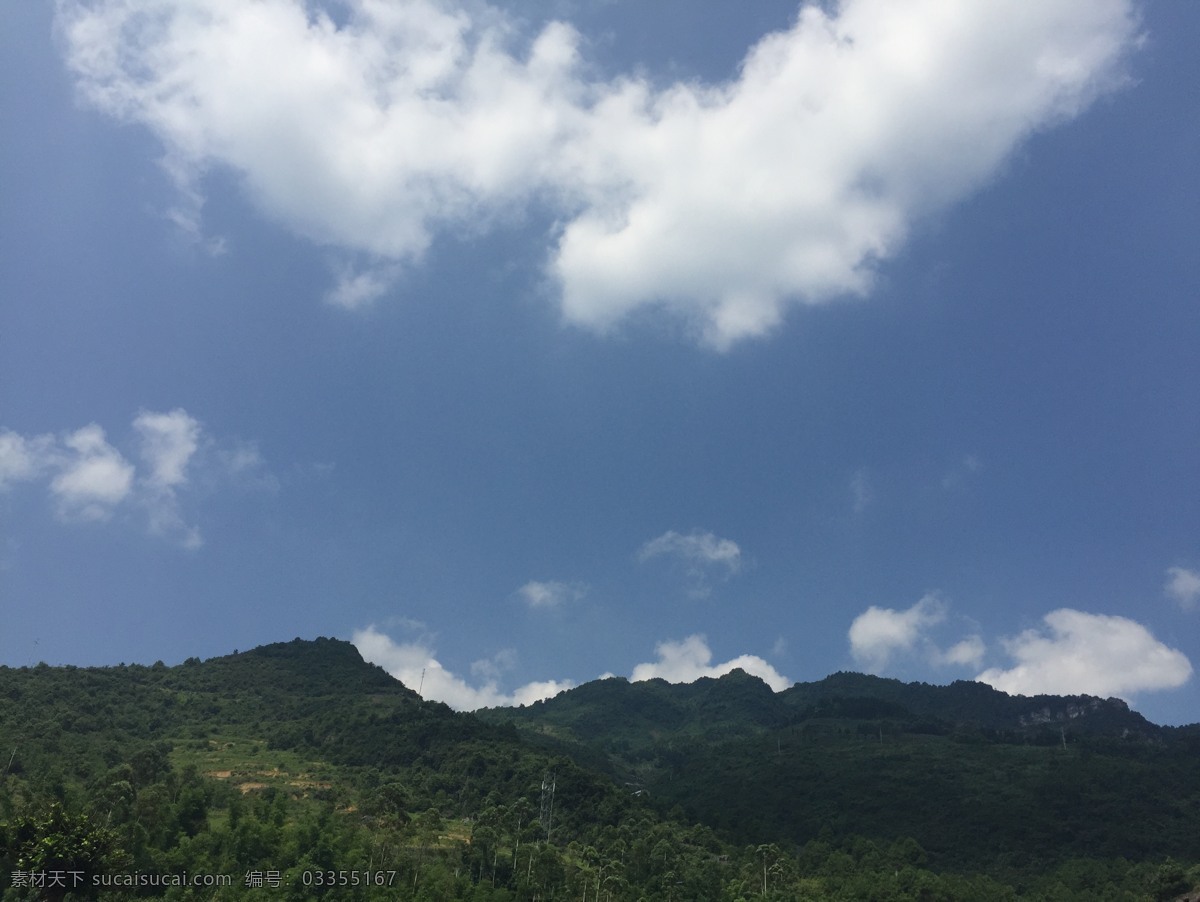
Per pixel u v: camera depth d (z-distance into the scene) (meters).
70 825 107.44
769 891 161.88
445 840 156.88
